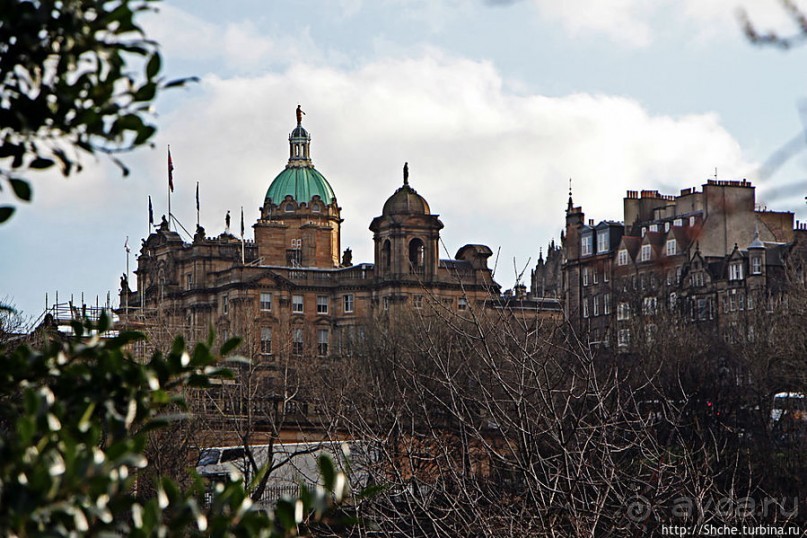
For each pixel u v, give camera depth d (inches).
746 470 6161.4
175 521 1284.4
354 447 4653.1
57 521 1142.3
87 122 1257.4
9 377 1350.9
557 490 3784.5
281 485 6299.2
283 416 6850.4
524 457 3919.8
